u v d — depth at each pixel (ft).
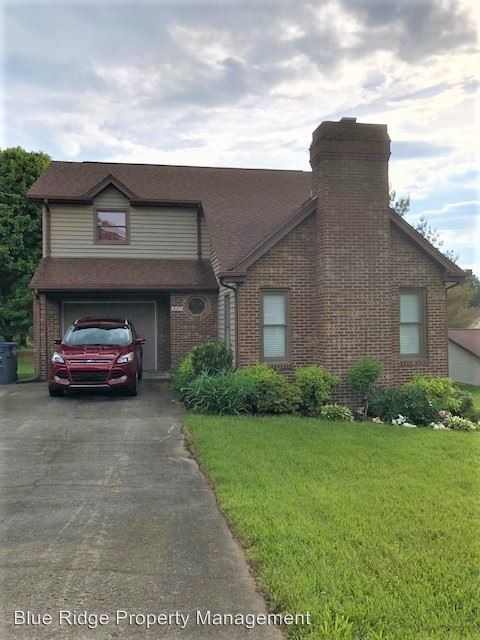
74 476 21.25
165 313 55.98
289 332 41.34
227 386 34.78
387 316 40.32
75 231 55.06
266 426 29.96
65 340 43.01
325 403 37.19
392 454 24.29
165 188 58.44
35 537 15.25
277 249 41.22
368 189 40.32
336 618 10.71
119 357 40.11
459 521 15.81
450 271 42.11
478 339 73.46
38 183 56.49
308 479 20.03
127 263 54.75
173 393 42.16
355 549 13.88
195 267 55.06
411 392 36.50
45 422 31.48
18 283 83.56
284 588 11.86
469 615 10.92
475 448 25.89
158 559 13.78
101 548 14.47
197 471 21.91
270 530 14.99
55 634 10.58
